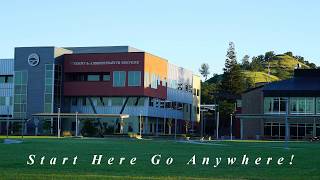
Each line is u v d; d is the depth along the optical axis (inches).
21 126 4330.7
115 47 4798.2
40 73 4323.3
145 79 4291.3
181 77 5216.5
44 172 910.4
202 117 5231.3
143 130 4350.4
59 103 4370.1
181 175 896.3
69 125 4335.6
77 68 4372.5
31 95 4340.6
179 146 1993.1
